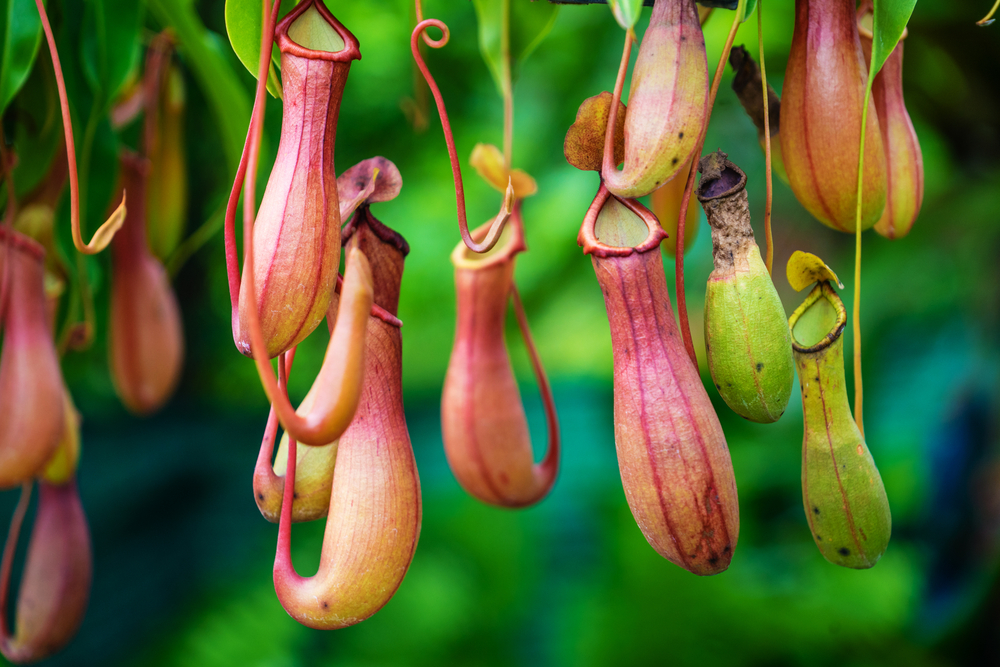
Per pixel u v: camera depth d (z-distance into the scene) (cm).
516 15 106
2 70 94
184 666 276
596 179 433
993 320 280
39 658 104
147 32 113
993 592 248
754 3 85
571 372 634
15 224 102
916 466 327
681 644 288
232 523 354
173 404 427
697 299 454
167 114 116
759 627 290
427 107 114
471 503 399
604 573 335
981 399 263
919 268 335
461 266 99
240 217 134
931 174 306
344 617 85
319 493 88
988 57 220
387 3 270
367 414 86
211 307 401
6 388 96
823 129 87
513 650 327
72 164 86
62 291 105
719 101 105
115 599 301
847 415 86
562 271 347
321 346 356
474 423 98
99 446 386
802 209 377
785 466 381
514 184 99
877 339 390
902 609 292
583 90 303
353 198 87
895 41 85
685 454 83
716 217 85
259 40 88
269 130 137
